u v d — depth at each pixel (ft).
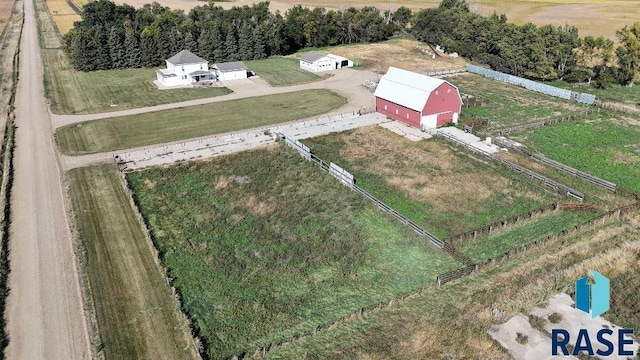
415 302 94.99
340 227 121.49
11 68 280.31
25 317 90.63
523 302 93.71
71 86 249.14
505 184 143.84
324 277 102.94
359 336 86.63
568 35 262.47
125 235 116.88
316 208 130.21
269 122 195.93
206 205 132.26
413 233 117.80
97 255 108.99
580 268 103.76
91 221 122.83
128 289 98.22
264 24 330.95
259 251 112.06
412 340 85.20
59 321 89.81
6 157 159.84
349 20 363.97
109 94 235.81
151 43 287.28
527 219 124.98
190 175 149.28
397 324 89.30
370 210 128.67
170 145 170.40
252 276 103.09
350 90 244.63
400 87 195.83
